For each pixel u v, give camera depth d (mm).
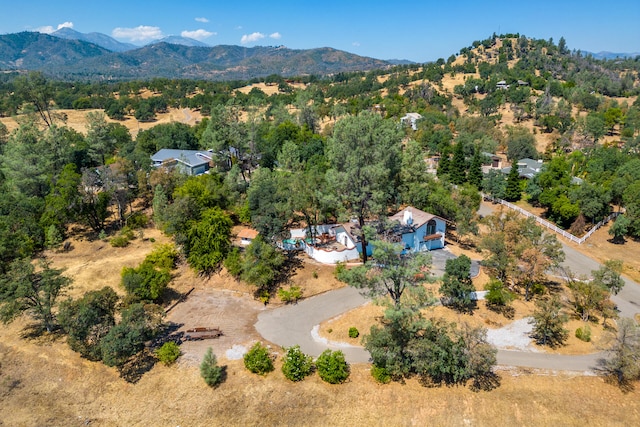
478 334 31062
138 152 80125
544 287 45406
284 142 85625
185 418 29938
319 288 46969
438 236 55312
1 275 40719
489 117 144375
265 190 51719
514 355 35312
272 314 43000
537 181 79312
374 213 47562
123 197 62625
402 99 169250
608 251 58594
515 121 145625
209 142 85062
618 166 87062
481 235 57844
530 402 30172
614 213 70625
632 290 47938
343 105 161375
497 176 83125
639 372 32375
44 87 97000
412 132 121938
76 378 33969
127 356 33531
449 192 65000
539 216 72125
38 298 38125
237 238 57875
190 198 55094
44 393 32750
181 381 33188
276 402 30781
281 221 48406
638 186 62875
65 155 74375
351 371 33719
